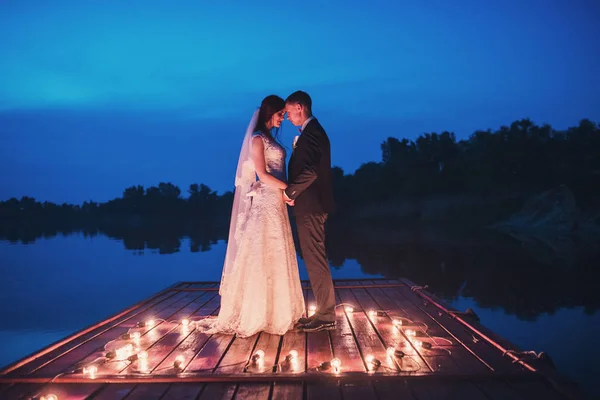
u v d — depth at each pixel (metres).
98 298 7.92
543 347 4.59
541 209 20.06
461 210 23.50
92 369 2.76
